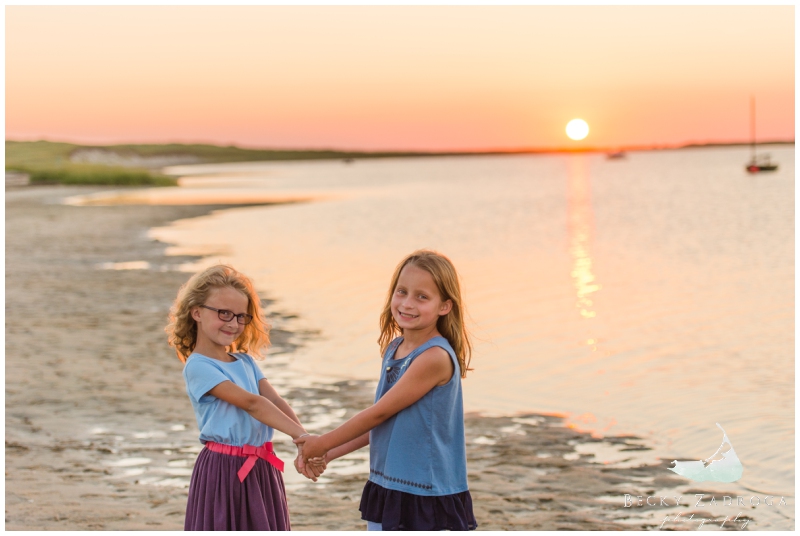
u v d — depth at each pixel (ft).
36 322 37.14
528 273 56.95
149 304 42.01
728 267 58.95
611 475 19.42
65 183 199.11
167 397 25.36
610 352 32.86
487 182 241.35
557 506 17.42
